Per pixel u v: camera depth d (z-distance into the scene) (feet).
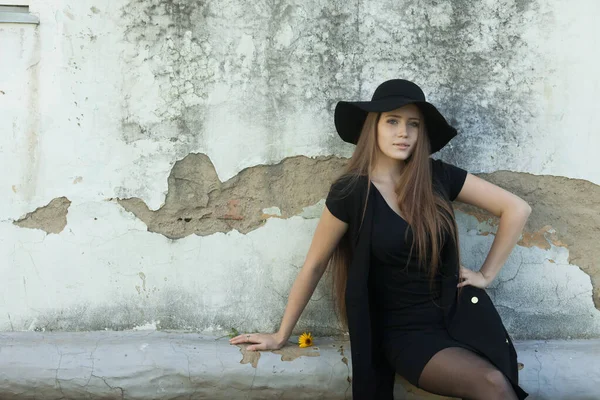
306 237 10.71
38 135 10.41
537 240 10.72
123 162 10.51
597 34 10.52
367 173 9.23
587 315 10.75
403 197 9.02
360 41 10.51
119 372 9.77
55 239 10.51
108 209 10.54
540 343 10.49
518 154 10.64
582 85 10.57
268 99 10.54
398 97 9.09
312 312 10.82
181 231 10.66
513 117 10.62
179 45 10.43
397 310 9.13
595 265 10.71
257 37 10.47
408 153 9.14
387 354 9.07
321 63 10.52
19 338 10.21
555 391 9.81
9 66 10.32
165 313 10.68
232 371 9.81
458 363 8.20
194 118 10.52
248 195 10.68
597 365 9.94
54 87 10.36
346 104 9.36
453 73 10.57
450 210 9.12
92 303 10.60
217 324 10.73
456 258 9.08
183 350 10.00
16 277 10.51
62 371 9.75
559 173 10.67
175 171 10.57
